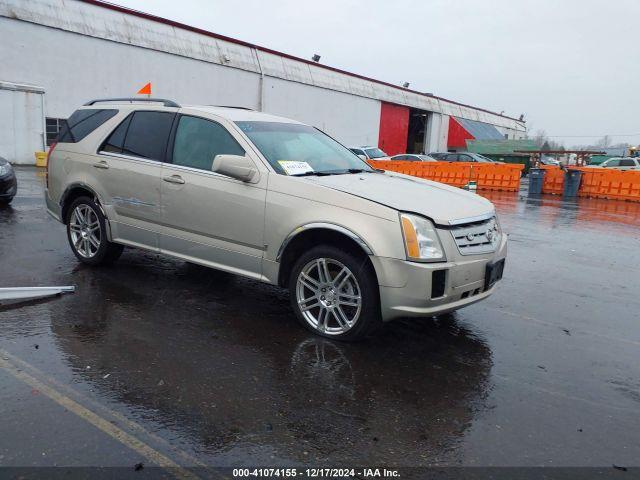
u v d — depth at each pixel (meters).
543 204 17.05
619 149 57.31
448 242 3.91
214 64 29.23
